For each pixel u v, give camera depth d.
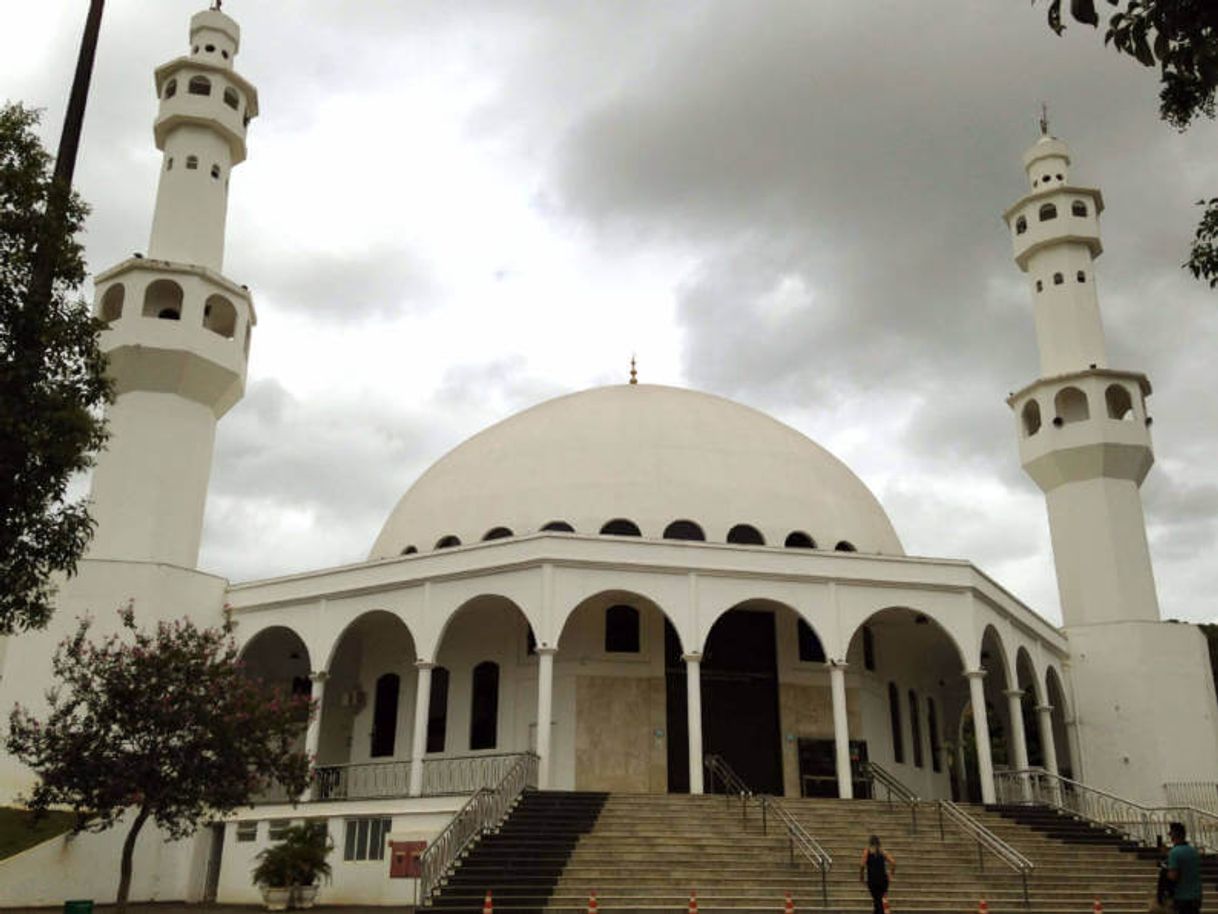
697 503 34.16
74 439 13.91
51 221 14.10
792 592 30.33
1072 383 40.81
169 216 37.72
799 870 22.70
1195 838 31.03
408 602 30.66
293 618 32.41
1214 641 54.50
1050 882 23.50
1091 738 37.56
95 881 28.16
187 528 34.44
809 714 33.00
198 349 34.84
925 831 25.91
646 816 25.09
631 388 40.09
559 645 32.03
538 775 27.77
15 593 13.94
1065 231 42.84
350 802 28.05
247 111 40.88
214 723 20.83
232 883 29.05
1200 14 9.66
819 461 38.34
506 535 34.00
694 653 28.92
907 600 31.09
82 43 16.47
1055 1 9.76
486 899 18.91
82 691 21.12
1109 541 39.41
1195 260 11.73
